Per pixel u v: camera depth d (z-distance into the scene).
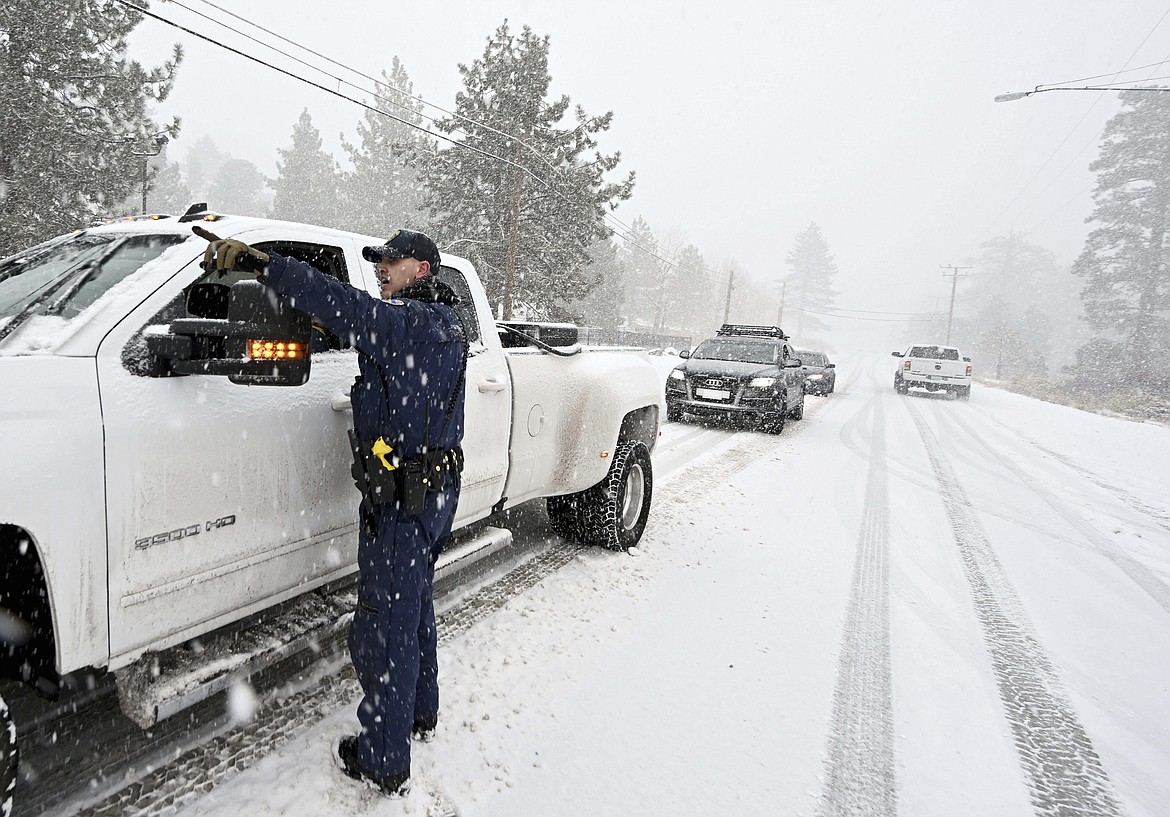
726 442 9.89
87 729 2.31
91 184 14.61
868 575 4.75
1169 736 2.98
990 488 8.05
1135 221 41.56
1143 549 5.90
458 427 2.28
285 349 1.88
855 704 3.07
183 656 2.09
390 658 2.11
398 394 2.04
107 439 1.72
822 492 7.16
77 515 1.65
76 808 1.98
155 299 1.94
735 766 2.56
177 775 2.17
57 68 14.17
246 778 2.19
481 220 24.75
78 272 2.16
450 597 3.72
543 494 4.08
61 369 1.71
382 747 2.13
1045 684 3.38
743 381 10.80
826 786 2.49
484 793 2.27
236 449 2.05
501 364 3.47
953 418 15.88
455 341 2.20
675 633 3.60
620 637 3.48
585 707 2.84
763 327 12.86
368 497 2.09
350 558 2.58
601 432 4.25
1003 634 3.95
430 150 24.58
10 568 1.79
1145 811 2.48
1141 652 3.83
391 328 1.96
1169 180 40.00
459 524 3.21
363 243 2.78
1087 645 3.88
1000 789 2.55
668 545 4.98
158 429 1.83
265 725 2.47
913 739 2.84
